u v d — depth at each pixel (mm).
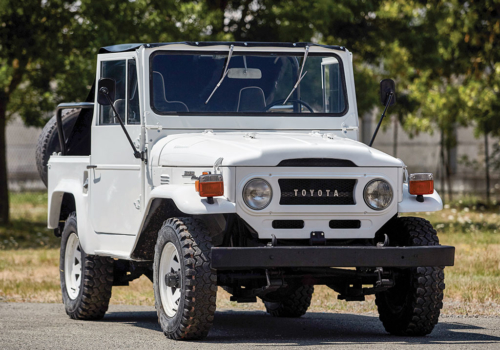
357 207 10805
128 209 12242
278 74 12625
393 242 11680
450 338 11227
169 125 11969
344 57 13008
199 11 32125
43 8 30656
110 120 12859
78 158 14078
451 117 44156
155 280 11234
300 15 33594
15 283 19875
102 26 29875
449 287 17172
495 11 37969
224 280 10914
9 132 59562
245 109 12352
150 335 11469
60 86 34125
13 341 10891
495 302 15586
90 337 11281
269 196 10477
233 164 10344
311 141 11188
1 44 30547
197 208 10109
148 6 31219
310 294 14328
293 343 10531
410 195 11148
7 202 35969
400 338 11273
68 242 14641
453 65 40875
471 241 26125
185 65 12273
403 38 36469
